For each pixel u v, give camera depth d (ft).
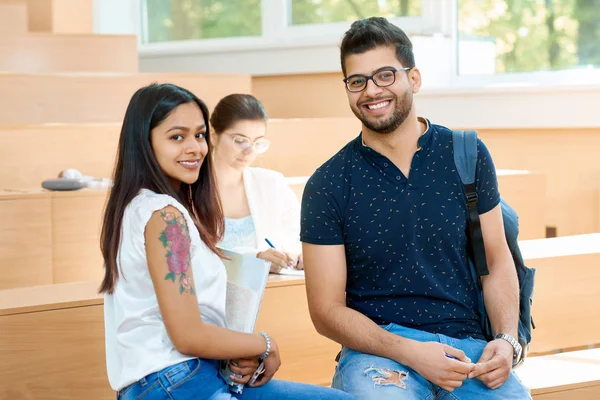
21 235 10.38
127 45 15.84
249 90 15.07
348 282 7.72
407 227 7.37
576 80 14.08
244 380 6.65
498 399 7.13
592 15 14.01
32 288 8.80
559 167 13.66
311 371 9.52
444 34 15.33
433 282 7.42
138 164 6.48
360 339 7.23
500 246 7.63
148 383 6.23
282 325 9.31
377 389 6.98
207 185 6.91
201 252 6.49
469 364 6.96
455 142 7.52
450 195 7.43
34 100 13.39
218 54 17.13
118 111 13.94
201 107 6.76
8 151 11.52
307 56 15.76
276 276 9.44
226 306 6.79
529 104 13.66
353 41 7.38
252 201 10.30
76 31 17.56
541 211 12.87
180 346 6.23
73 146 11.95
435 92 14.47
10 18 15.61
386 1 16.03
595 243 10.88
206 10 18.13
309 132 13.70
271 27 17.26
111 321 6.59
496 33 14.98
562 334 10.12
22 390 7.98
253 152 10.12
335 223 7.50
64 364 8.13
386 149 7.47
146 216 6.25
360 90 7.35
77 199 10.61
